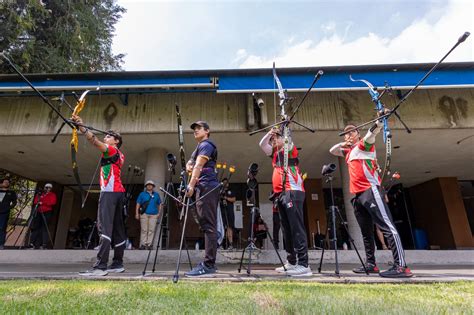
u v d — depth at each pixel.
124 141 6.74
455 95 6.30
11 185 10.33
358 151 3.23
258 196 10.55
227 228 6.36
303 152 7.77
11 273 2.99
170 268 3.82
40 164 8.64
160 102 6.24
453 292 1.93
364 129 6.21
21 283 2.25
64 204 11.30
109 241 2.94
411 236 11.59
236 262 4.86
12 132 6.08
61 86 5.39
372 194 3.02
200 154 2.80
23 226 10.10
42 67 7.56
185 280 2.46
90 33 8.70
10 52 7.12
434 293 1.88
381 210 2.94
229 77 5.49
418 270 3.70
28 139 6.50
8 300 1.57
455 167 9.64
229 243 6.27
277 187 3.28
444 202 10.69
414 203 12.19
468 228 10.40
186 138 6.53
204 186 2.79
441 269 3.88
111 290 1.90
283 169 3.11
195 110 6.20
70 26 8.30
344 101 6.29
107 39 9.61
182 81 5.45
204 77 5.49
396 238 2.80
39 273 2.99
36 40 7.79
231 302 1.53
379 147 7.64
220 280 2.47
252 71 5.48
